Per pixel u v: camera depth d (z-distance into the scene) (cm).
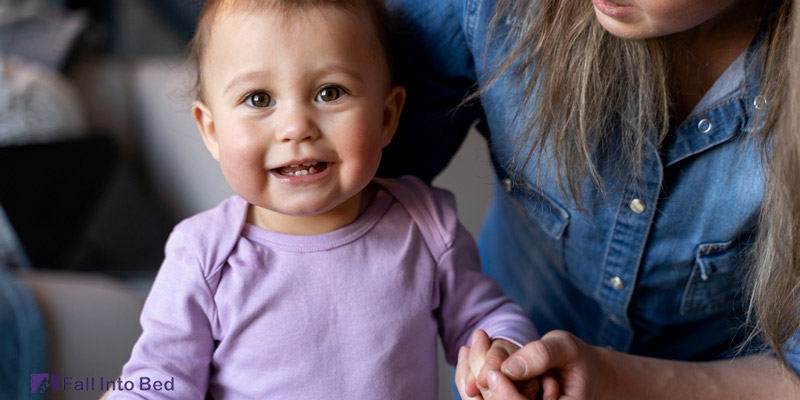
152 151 198
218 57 71
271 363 72
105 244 180
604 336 93
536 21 71
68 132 188
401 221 79
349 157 70
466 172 185
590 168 74
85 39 201
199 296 72
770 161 67
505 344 73
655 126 73
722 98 71
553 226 84
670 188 76
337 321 72
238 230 74
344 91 70
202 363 73
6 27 197
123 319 131
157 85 196
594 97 71
